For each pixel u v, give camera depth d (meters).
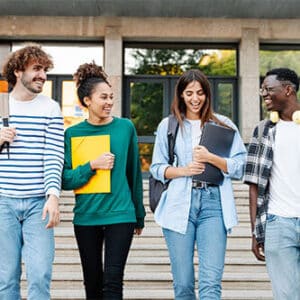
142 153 9.92
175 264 3.33
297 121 3.07
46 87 9.92
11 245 3.02
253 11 9.51
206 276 3.24
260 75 10.02
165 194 3.45
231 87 10.03
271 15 9.66
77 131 3.62
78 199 3.51
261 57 10.07
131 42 9.99
